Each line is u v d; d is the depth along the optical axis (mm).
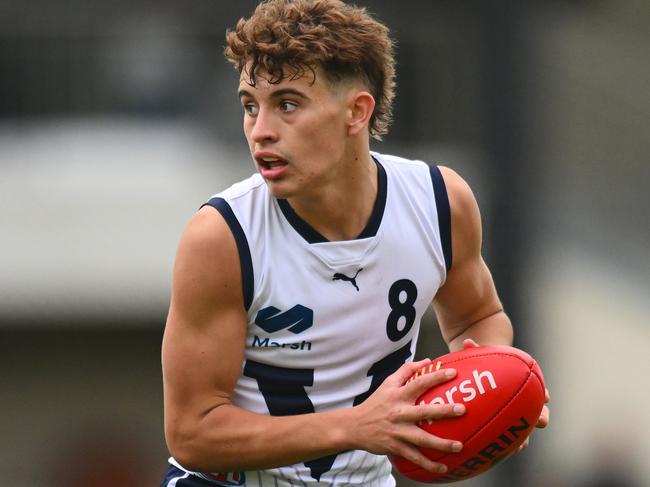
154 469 37094
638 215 34281
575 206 33562
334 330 12453
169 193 35938
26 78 36312
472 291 13555
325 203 12133
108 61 36406
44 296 35719
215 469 12406
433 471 11859
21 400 37250
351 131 11969
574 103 33969
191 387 12164
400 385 11945
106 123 36750
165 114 36688
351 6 12125
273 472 13031
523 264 32000
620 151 34438
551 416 32969
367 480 13367
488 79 32344
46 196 35969
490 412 11750
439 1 32719
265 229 12266
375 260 12445
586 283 33375
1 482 37000
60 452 37219
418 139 34031
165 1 35938
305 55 11445
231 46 11789
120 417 37375
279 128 11625
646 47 35094
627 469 32281
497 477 32031
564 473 32188
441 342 34406
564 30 34031
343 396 12789
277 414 12797
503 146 32094
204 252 12023
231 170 36000
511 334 14047
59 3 35781
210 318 12148
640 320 33688
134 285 35625
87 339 37281
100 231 35719
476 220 13070
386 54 12336
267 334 12430
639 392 33219
